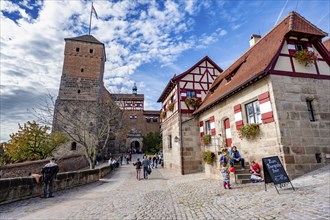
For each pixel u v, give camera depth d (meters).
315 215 3.96
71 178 10.36
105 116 21.92
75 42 38.41
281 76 8.85
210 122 14.57
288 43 9.56
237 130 10.83
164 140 22.42
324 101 9.13
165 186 10.45
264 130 8.95
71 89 36.06
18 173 14.77
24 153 21.33
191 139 16.56
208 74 18.53
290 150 8.03
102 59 40.78
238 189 7.57
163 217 5.00
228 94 11.38
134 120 53.97
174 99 18.58
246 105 10.49
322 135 8.62
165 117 22.14
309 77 9.26
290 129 8.28
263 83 9.14
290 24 9.48
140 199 7.27
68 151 30.44
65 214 5.35
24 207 6.28
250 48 13.87
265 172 6.71
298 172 7.88
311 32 9.46
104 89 43.19
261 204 5.22
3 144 23.31
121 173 18.53
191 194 7.68
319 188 5.86
